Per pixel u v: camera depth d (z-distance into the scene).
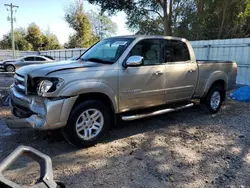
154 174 3.03
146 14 21.41
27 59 19.03
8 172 2.97
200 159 3.46
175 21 21.22
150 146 3.88
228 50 11.68
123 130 4.59
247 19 18.17
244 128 4.87
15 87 3.97
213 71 5.59
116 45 4.28
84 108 3.57
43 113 3.25
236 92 7.93
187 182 2.87
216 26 19.22
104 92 3.71
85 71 3.56
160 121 5.21
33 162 3.24
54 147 3.73
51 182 1.43
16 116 3.83
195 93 5.31
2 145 3.76
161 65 4.51
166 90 4.64
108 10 20.16
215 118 5.55
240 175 3.05
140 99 4.27
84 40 41.66
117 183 2.81
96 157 3.45
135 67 4.09
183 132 4.57
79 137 3.61
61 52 26.97
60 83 3.29
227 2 17.83
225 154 3.65
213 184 2.83
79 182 2.81
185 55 5.03
